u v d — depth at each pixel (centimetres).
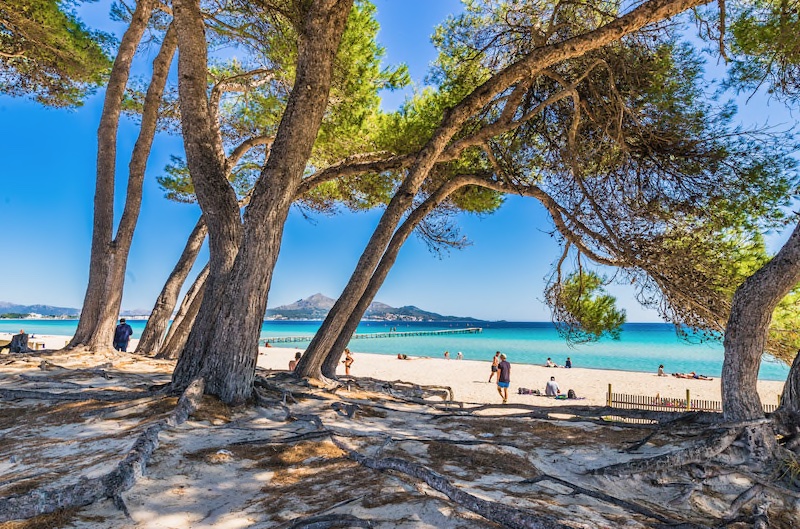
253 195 599
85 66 1071
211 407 511
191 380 573
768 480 390
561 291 1005
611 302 988
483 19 1055
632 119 874
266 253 587
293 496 295
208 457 361
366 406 650
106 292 1020
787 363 716
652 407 1530
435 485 303
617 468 395
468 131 1091
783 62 699
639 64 870
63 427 455
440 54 1127
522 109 1045
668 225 866
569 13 933
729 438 422
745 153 784
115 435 414
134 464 310
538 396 1891
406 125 1130
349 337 974
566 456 445
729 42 770
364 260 879
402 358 3862
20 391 599
